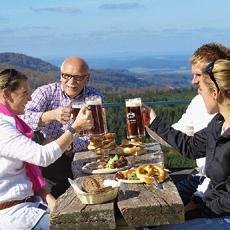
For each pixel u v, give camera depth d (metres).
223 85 1.55
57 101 2.47
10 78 1.80
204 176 2.05
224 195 1.59
